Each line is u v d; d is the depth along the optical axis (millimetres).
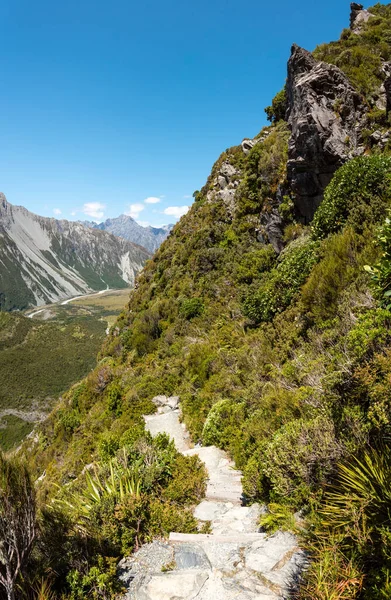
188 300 23406
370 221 9367
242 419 9117
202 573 3336
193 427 11922
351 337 4180
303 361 7406
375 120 14812
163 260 31156
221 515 5004
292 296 12195
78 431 19156
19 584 2844
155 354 22078
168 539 4199
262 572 3162
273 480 4312
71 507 4727
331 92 15797
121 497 4551
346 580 2377
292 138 16859
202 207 29734
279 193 20141
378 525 2506
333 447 3656
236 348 14586
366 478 2717
